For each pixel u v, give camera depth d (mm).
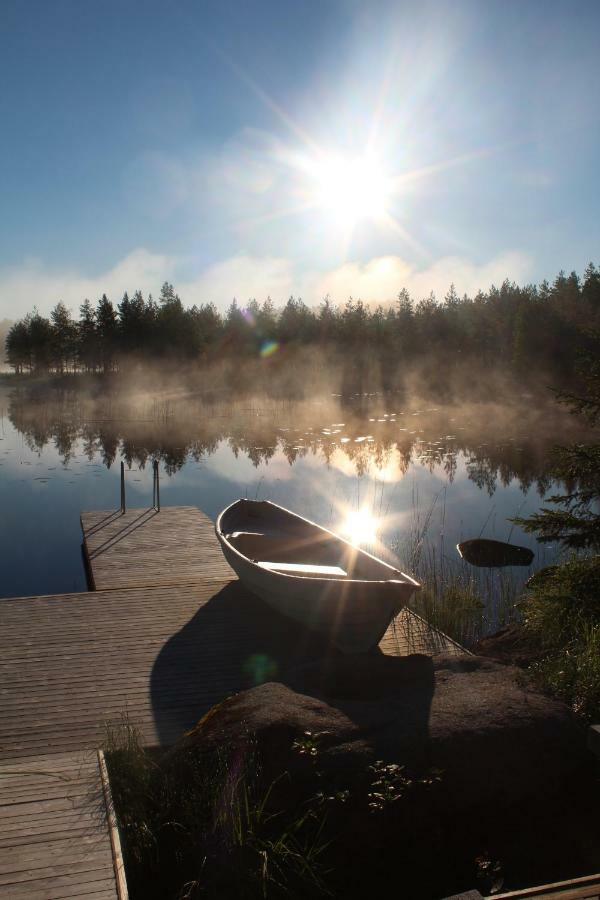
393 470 17172
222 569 8383
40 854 2953
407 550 10336
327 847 3354
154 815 3625
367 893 3307
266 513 9273
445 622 7070
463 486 15195
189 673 5332
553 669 4762
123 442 22391
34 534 11820
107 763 3793
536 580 6566
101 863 2896
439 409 31500
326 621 5805
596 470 6156
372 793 3475
